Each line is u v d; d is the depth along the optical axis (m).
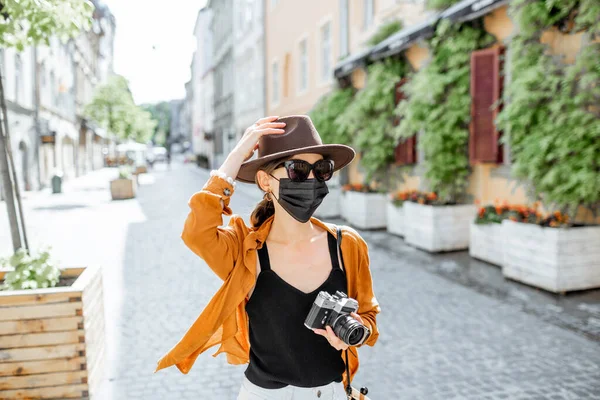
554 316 5.21
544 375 3.85
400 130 9.38
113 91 37.09
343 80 13.83
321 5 16.09
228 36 36.00
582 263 5.99
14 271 3.55
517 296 5.94
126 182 18.45
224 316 1.64
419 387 3.69
